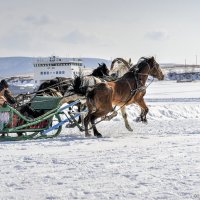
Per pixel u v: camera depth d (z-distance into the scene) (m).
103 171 8.78
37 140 15.22
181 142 13.36
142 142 13.69
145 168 9.00
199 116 28.62
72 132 18.44
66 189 7.30
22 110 16.03
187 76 154.75
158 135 15.91
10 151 12.38
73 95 17.62
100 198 6.62
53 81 19.20
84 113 17.05
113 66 19.06
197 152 11.13
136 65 17.52
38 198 6.72
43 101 16.20
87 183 7.72
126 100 16.89
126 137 15.44
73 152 11.76
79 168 9.20
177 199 6.44
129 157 10.52
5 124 15.01
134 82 17.06
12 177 8.45
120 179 7.97
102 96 16.09
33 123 15.57
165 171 8.62
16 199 6.69
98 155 11.02
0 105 14.99
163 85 106.31
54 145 13.54
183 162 9.62
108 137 15.70
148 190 7.05
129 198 6.57
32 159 10.64
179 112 29.00
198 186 7.24
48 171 8.98
